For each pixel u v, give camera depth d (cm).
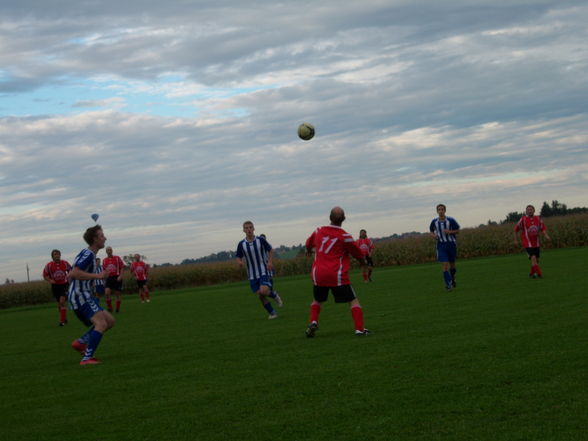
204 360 1013
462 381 723
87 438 625
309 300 2083
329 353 970
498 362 801
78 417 709
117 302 2438
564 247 4375
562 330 994
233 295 2806
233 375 867
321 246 1131
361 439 558
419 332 1097
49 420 707
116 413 712
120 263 2445
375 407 649
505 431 552
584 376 706
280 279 4038
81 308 1088
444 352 892
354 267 4394
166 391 803
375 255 4597
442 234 1878
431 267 3597
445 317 1263
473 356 849
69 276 1073
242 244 1605
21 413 751
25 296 4406
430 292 1867
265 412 665
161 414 691
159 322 1764
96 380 920
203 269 4741
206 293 3222
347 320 1386
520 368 761
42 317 2656
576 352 825
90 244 1087
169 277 4669
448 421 588
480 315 1242
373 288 2247
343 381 771
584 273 2020
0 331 1998
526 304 1346
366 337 1095
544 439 527
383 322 1277
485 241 4491
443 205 1884
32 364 1153
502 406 621
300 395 722
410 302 1623
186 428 630
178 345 1223
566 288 1602
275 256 4844
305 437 574
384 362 859
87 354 1085
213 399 739
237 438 588
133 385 859
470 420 587
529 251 2003
